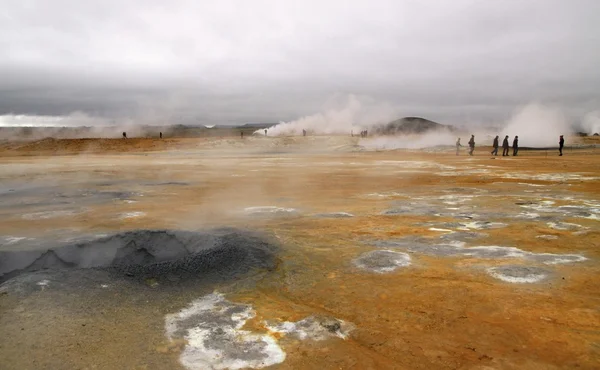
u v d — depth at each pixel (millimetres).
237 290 5137
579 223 8352
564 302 4602
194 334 4008
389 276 5516
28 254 6941
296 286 5246
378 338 3898
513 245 6898
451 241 7203
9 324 4195
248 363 3496
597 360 3465
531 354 3574
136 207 10656
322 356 3596
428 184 14844
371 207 10438
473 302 4645
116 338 3936
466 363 3463
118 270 5828
